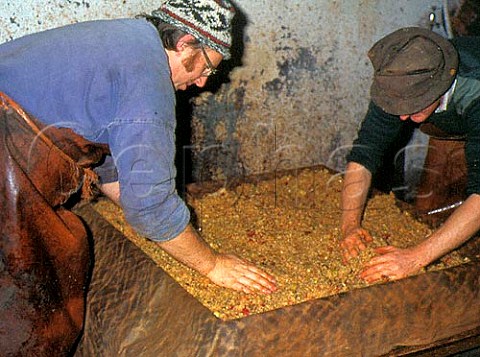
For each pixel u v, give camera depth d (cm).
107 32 162
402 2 328
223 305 190
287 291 199
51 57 162
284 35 303
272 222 258
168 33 164
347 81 327
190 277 206
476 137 197
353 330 180
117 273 203
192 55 167
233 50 293
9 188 165
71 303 185
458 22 343
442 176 308
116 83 157
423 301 190
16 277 171
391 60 186
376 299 185
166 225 164
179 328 175
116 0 265
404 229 253
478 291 200
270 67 305
